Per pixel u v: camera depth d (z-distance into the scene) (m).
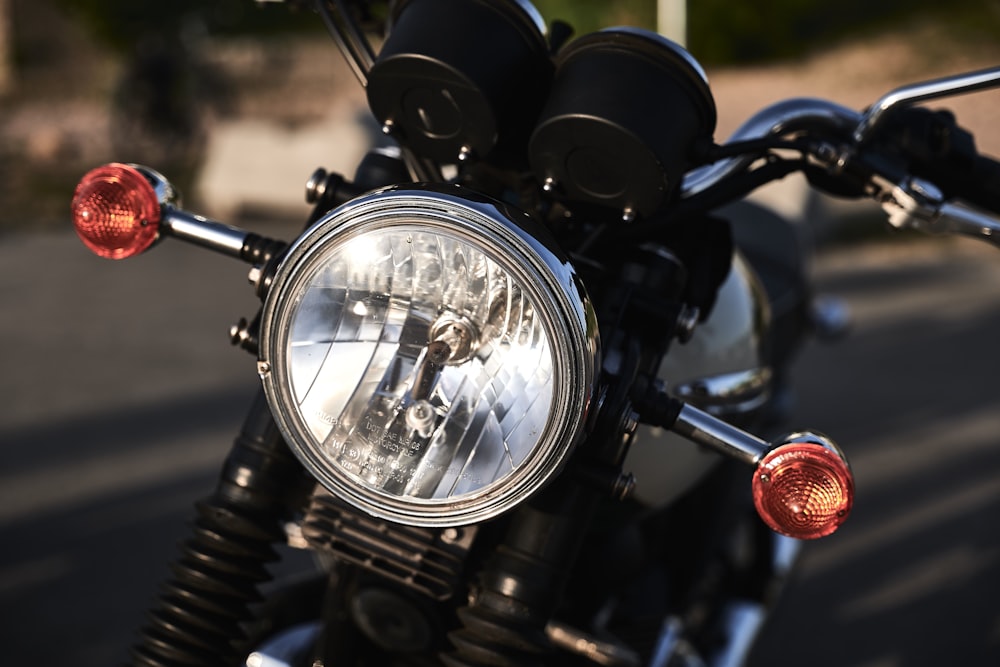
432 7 1.24
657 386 1.23
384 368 1.14
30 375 4.65
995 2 16.77
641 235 1.35
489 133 1.24
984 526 3.64
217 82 12.74
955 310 6.14
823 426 4.44
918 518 3.69
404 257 1.10
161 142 11.38
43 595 2.96
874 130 1.33
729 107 12.39
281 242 1.31
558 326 1.05
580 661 1.67
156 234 1.33
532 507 1.25
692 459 1.61
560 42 1.45
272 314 1.13
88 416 4.23
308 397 1.15
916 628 3.04
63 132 11.77
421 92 1.23
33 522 3.37
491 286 1.08
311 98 14.18
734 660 2.19
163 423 4.18
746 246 2.47
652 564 1.99
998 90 10.86
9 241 7.15
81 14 17.97
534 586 1.23
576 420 1.07
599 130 1.17
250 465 1.31
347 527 1.29
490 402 1.11
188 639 1.26
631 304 1.26
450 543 1.28
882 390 4.88
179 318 5.54
